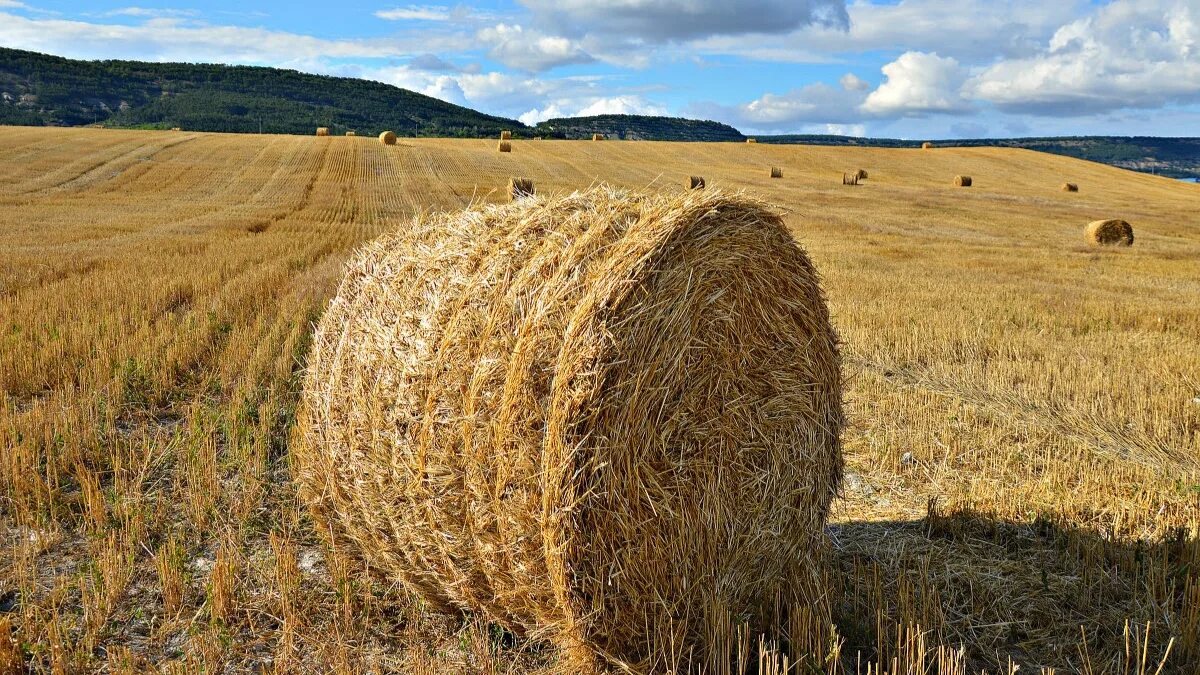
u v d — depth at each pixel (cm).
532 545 381
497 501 382
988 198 4491
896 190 4684
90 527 542
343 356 461
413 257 449
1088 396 861
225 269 1600
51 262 1627
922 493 632
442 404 397
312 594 475
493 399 380
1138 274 1950
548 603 393
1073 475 656
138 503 570
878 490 639
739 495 427
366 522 462
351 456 450
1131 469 662
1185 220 3784
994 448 716
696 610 410
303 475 504
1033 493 614
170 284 1379
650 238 376
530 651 438
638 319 371
